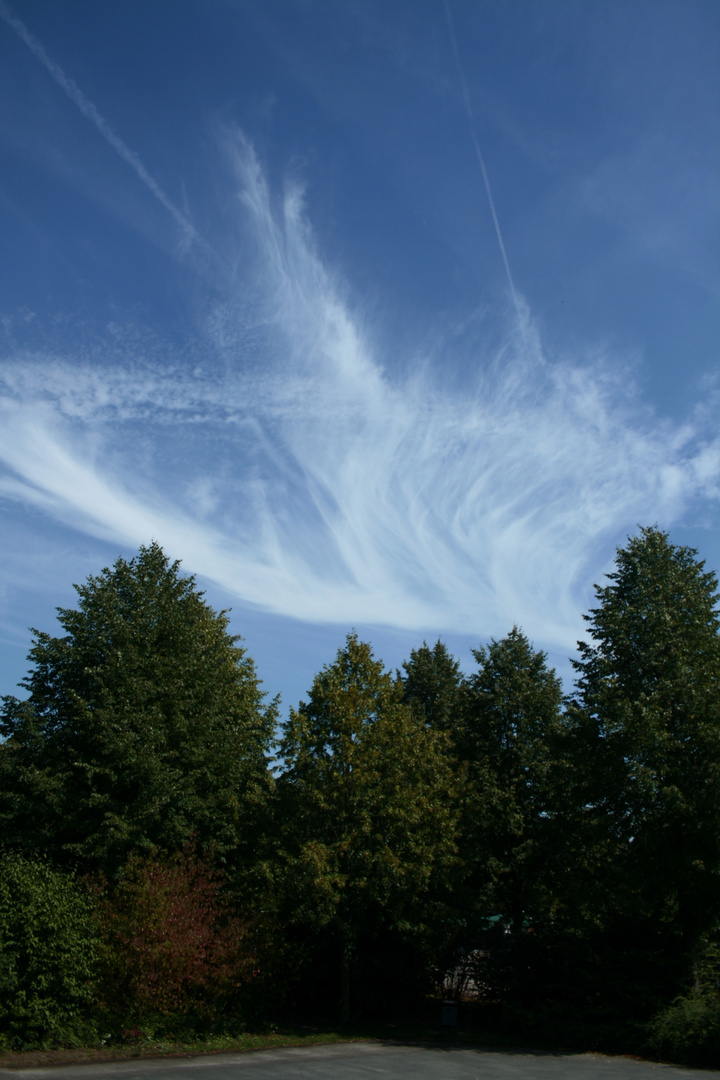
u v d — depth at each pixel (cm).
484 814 2902
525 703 3195
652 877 2131
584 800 2392
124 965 1786
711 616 2397
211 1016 1936
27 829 2353
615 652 2458
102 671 2462
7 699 2534
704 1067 1822
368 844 2333
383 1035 2305
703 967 2245
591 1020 2238
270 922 2222
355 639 2641
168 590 2809
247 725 2945
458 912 2570
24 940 1616
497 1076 1565
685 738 2150
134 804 2284
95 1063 1540
